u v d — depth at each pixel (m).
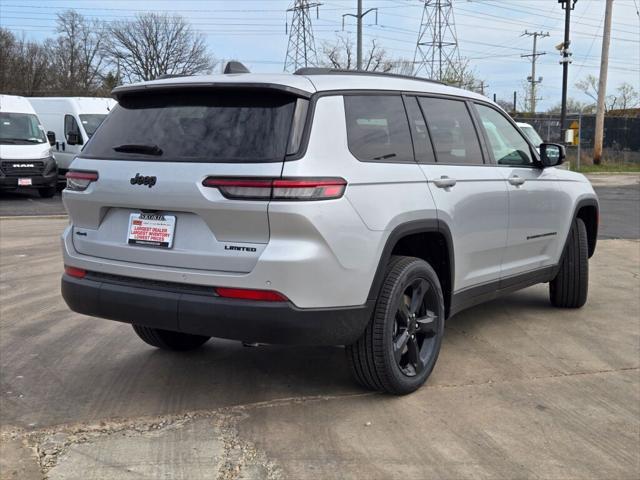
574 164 34.75
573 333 5.57
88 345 5.25
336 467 3.31
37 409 4.03
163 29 70.44
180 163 3.64
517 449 3.51
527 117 38.62
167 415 3.94
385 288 3.91
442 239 4.39
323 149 3.60
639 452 3.50
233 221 3.49
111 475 3.24
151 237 3.77
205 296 3.58
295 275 3.43
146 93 4.05
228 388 4.36
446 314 4.62
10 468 3.31
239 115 3.68
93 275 4.02
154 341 4.91
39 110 20.89
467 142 4.86
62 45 69.00
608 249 9.98
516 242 5.27
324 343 3.63
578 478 3.23
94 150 4.11
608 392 4.30
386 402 4.10
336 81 3.92
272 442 3.58
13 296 6.86
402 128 4.25
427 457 3.41
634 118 38.03
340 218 3.55
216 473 3.26
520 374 4.59
